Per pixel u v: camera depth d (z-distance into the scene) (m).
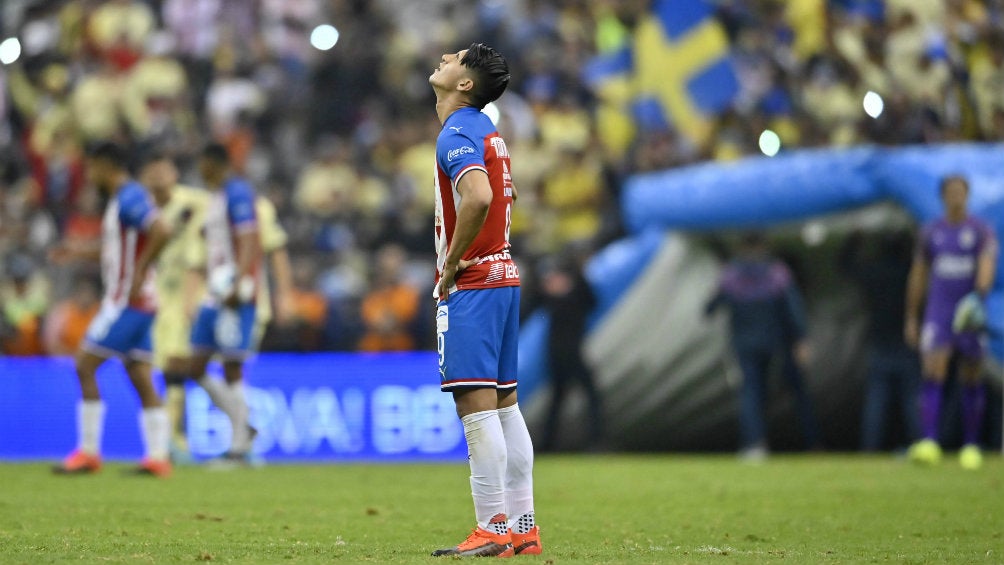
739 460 42.53
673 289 48.91
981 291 37.56
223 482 32.06
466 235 16.11
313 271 55.12
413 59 69.19
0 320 53.09
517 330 17.25
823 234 45.66
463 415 16.55
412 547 17.77
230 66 67.62
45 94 67.38
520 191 56.78
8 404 47.88
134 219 32.47
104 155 32.34
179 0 70.38
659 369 48.25
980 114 49.88
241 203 36.34
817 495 27.83
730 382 47.94
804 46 56.12
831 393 48.59
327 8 72.06
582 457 46.62
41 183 63.00
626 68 62.94
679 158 54.72
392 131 63.34
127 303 33.12
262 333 50.62
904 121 49.47
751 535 19.72
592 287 47.25
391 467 40.38
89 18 69.31
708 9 56.81
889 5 51.69
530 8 70.00
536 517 23.11
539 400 48.19
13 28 70.00
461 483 32.41
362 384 46.03
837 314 47.97
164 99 65.12
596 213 56.31
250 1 70.75
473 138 16.45
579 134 60.47
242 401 38.53
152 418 34.09
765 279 43.72
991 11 50.94
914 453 38.62
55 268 55.31
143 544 17.81
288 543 18.20
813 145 52.69
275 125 66.75
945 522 22.09
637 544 18.45
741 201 46.69
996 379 42.75
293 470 37.94
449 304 16.56
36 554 16.30
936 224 38.31
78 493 27.91
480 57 16.92
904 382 44.78
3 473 35.31
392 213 59.03
